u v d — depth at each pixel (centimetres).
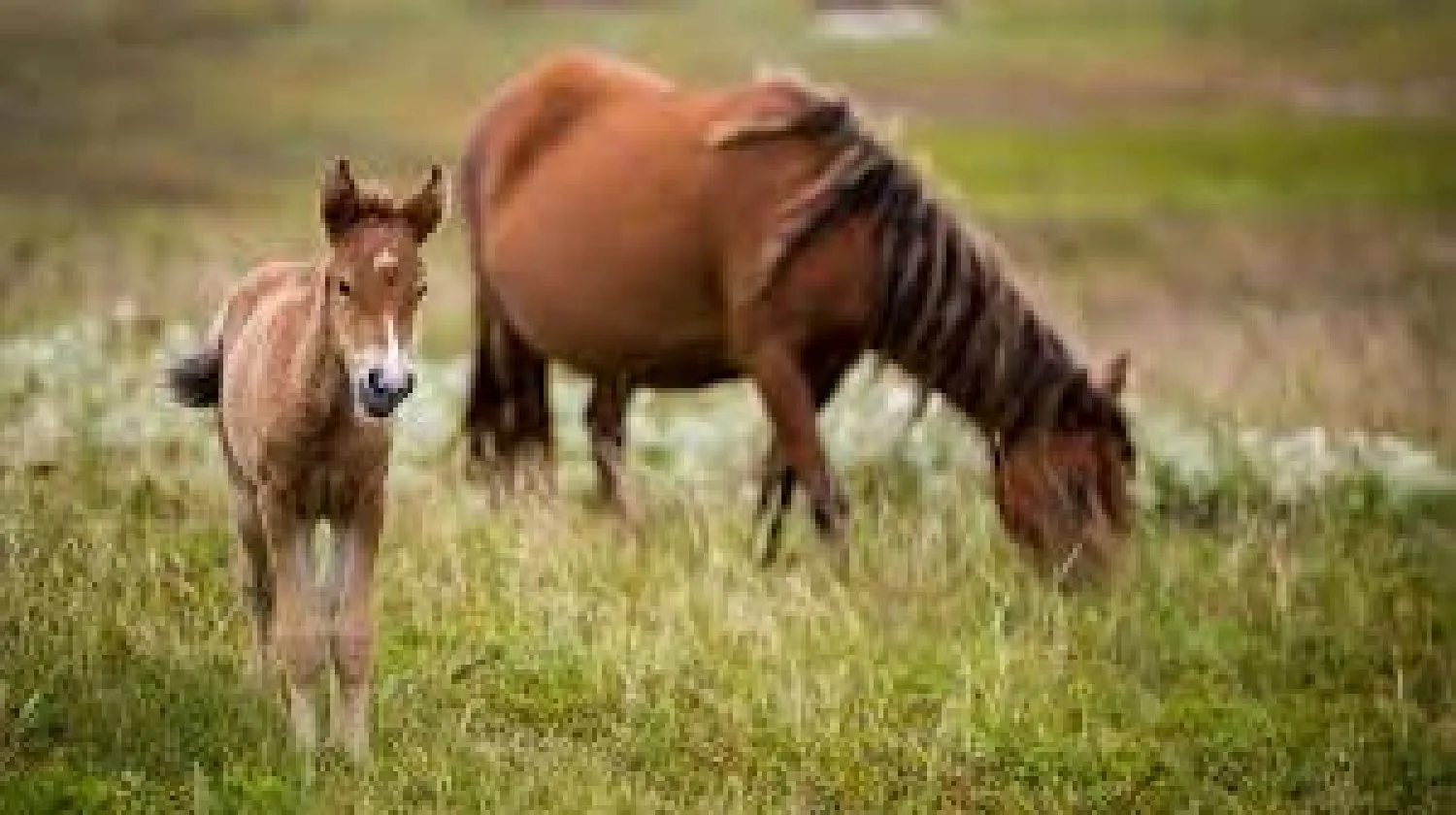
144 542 1938
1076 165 9956
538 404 2498
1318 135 10681
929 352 2150
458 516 2130
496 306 2494
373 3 16225
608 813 1480
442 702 1691
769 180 2183
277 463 1524
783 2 17612
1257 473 2441
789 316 2169
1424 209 7656
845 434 2506
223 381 1673
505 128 2509
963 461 2459
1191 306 4916
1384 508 2378
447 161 9431
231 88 12044
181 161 9188
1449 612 2117
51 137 9719
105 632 1673
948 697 1806
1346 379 2981
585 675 1753
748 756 1648
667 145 2286
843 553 2131
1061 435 2125
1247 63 14300
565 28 15862
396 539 2053
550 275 2362
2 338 2938
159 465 2223
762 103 2227
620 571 2034
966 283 2136
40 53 12600
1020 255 6031
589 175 2345
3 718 1485
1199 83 13588
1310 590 2123
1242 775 1738
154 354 2570
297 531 1560
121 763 1491
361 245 1438
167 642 1672
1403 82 13262
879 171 2158
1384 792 1730
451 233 5600
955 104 12938
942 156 10256
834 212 2147
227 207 7356
